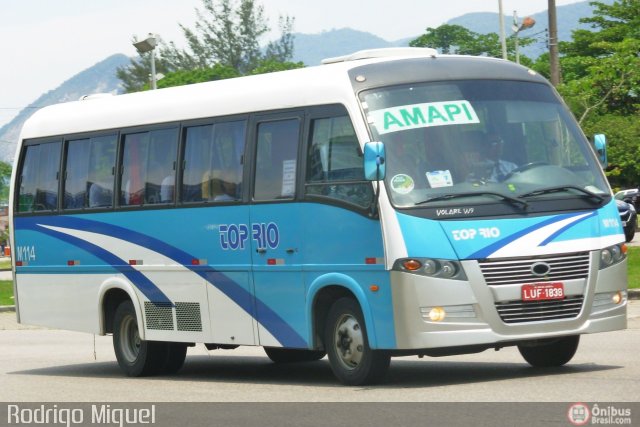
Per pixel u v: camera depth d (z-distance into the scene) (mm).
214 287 15758
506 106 14047
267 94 15062
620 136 57875
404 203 13227
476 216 13250
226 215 15523
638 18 82000
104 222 17625
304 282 14359
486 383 13453
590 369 14289
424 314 13055
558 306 13398
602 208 13844
